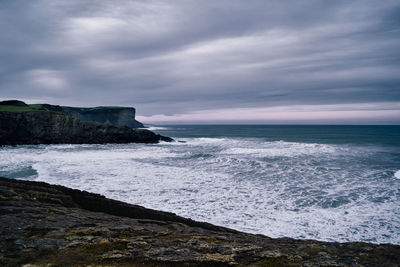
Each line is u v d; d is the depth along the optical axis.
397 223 14.61
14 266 5.94
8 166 29.62
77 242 7.36
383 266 6.25
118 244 7.39
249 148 52.97
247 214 15.95
